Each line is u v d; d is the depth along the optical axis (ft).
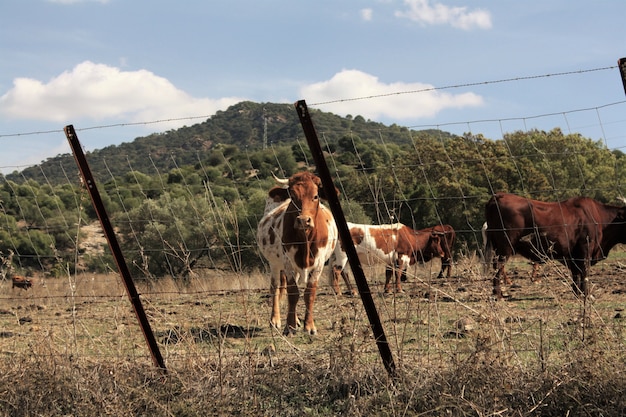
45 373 21.04
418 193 70.08
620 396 17.94
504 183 70.54
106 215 22.02
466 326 23.39
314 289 32.55
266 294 42.19
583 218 43.55
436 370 19.89
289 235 33.01
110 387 20.75
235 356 22.38
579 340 19.69
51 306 34.50
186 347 22.81
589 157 70.64
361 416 18.56
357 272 20.13
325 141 20.31
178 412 19.33
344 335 21.15
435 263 60.70
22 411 19.95
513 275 49.47
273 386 20.48
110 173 23.38
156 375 21.42
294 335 30.91
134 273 54.95
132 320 30.35
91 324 29.68
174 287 36.14
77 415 19.60
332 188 20.08
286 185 34.45
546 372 19.12
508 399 18.52
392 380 19.81
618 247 56.08
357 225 53.62
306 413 19.07
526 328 20.63
